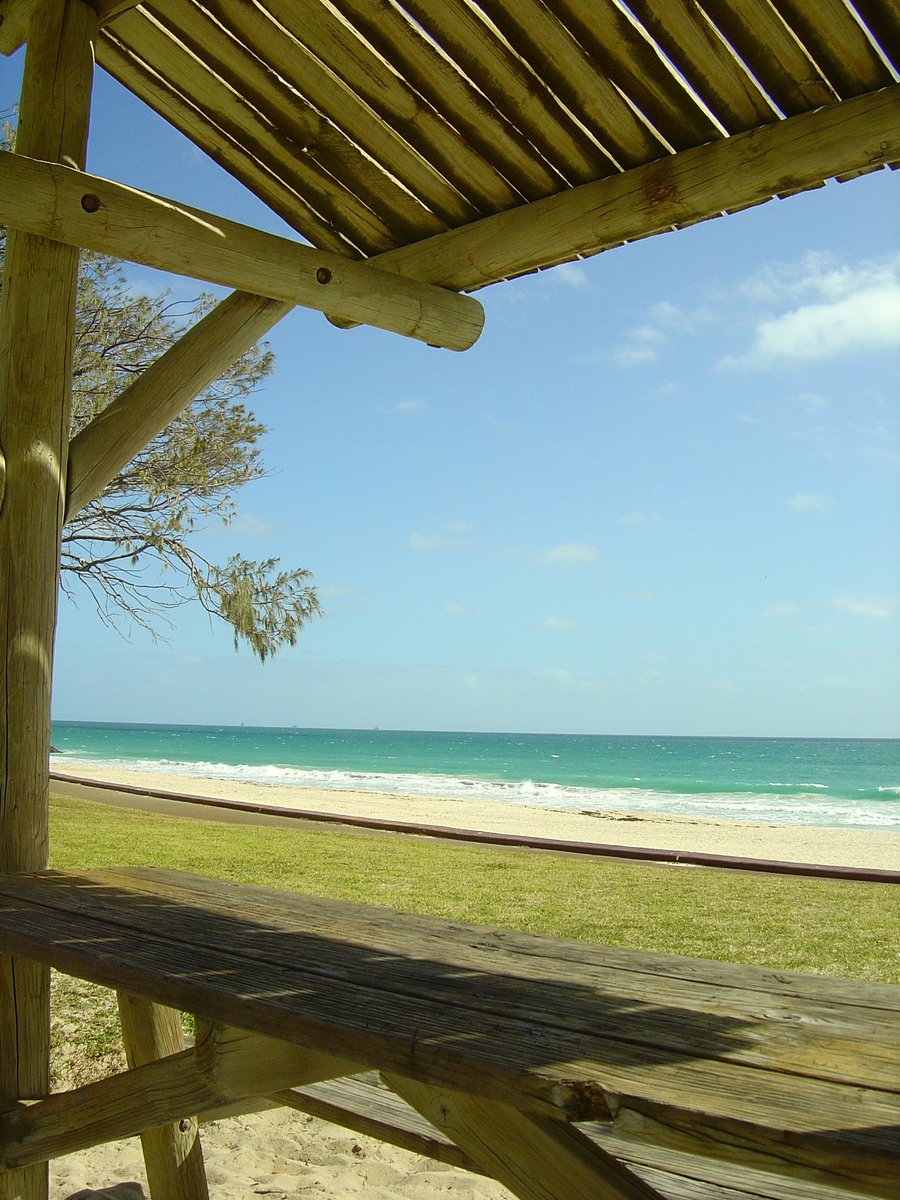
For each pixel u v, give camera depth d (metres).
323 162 2.88
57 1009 3.62
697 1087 1.00
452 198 2.85
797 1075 1.04
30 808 2.40
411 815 18.45
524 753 81.12
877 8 1.93
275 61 2.62
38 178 2.32
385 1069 1.17
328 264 2.76
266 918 1.88
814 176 2.20
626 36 2.16
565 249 2.68
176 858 7.62
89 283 9.35
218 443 9.98
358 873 7.18
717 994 1.36
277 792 25.22
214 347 2.77
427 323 2.96
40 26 2.51
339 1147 2.79
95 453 2.63
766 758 75.75
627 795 33.66
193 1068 1.68
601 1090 1.00
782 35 2.03
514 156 2.62
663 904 6.11
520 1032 1.19
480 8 2.24
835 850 13.59
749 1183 1.76
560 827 16.69
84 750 66.38
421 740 125.69
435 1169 2.66
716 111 2.28
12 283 2.43
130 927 1.79
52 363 2.43
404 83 2.51
